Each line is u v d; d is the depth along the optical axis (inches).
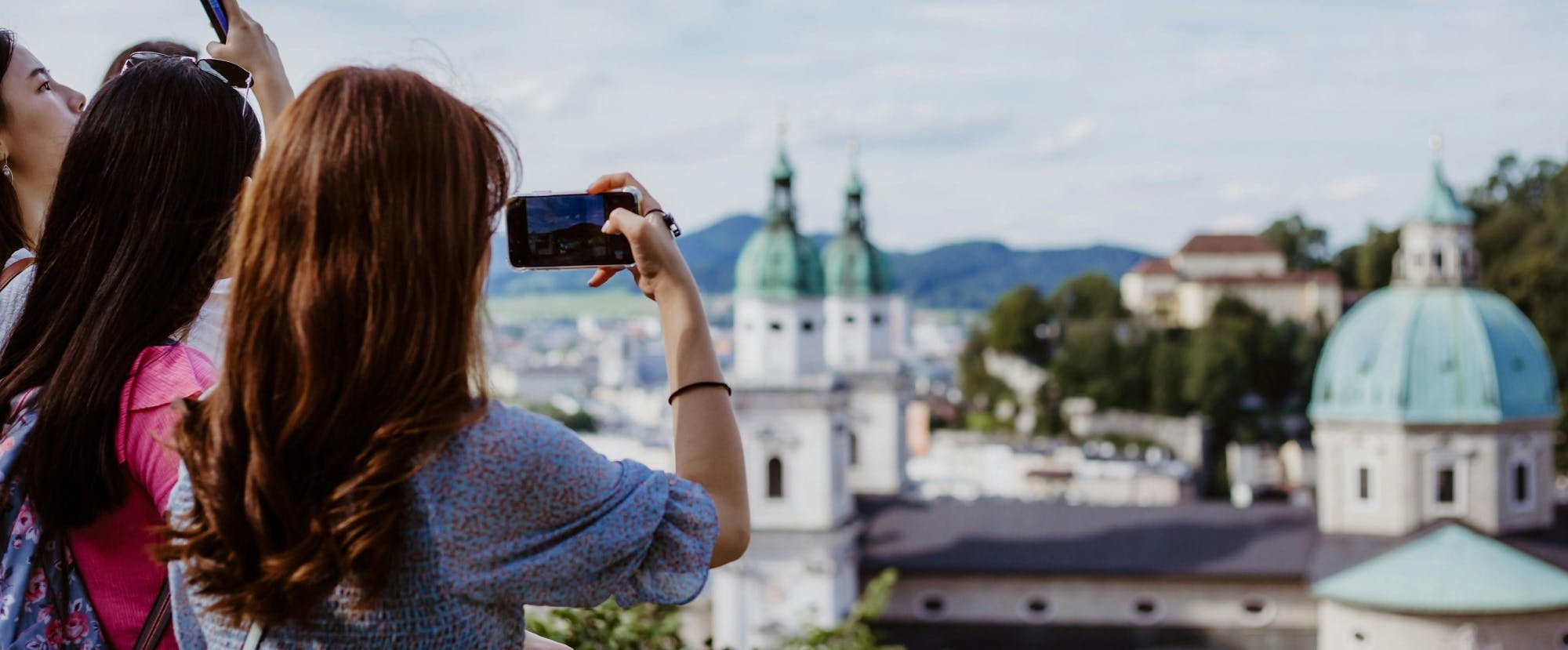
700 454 168.4
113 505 175.5
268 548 147.5
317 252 148.6
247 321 149.6
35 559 175.9
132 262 184.5
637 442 5280.5
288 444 147.0
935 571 2834.6
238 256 152.3
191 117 190.4
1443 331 2815.0
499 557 151.3
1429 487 2797.7
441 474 149.5
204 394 170.9
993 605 2844.5
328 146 150.1
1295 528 2893.7
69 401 174.2
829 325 3442.4
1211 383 6569.9
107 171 187.3
